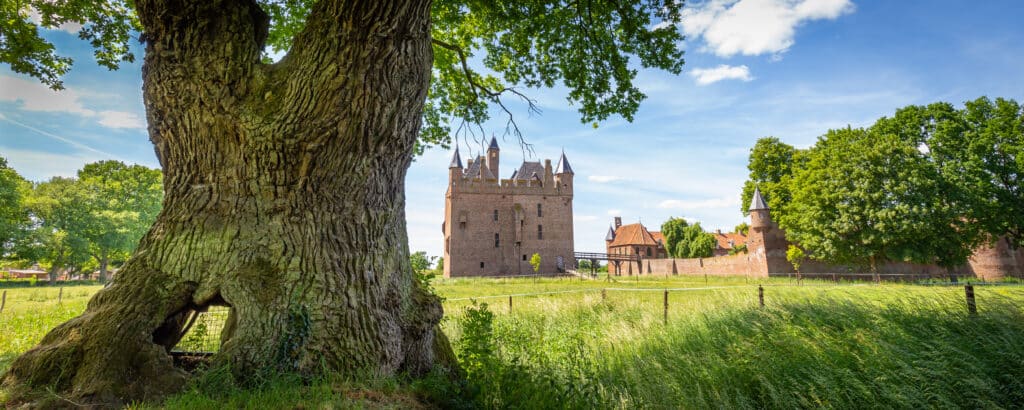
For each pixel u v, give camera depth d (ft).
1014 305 22.13
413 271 18.47
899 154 98.02
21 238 129.29
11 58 22.65
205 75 14.32
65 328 12.32
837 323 24.21
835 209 106.11
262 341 12.46
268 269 13.50
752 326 24.86
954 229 96.53
